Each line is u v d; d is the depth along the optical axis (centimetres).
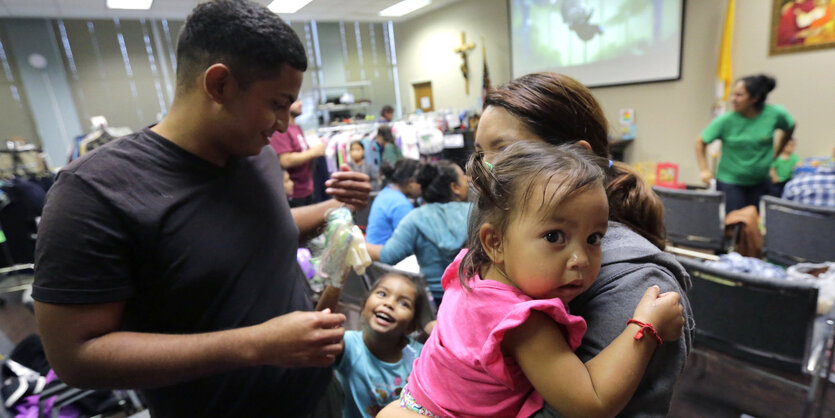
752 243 246
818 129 383
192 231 79
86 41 676
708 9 444
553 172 49
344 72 878
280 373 94
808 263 197
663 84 495
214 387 87
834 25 358
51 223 66
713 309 149
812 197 265
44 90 654
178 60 78
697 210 242
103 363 67
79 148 416
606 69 545
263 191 94
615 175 69
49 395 162
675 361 49
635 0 498
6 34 621
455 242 167
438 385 59
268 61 73
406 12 793
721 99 433
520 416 52
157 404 88
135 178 74
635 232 64
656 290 50
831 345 138
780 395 192
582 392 45
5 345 270
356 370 140
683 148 493
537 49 623
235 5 73
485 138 68
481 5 705
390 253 174
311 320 71
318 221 114
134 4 599
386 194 230
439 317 64
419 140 576
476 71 748
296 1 656
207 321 82
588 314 54
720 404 190
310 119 855
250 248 88
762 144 296
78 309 67
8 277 420
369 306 140
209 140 80
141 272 76
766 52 406
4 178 415
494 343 49
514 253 51
